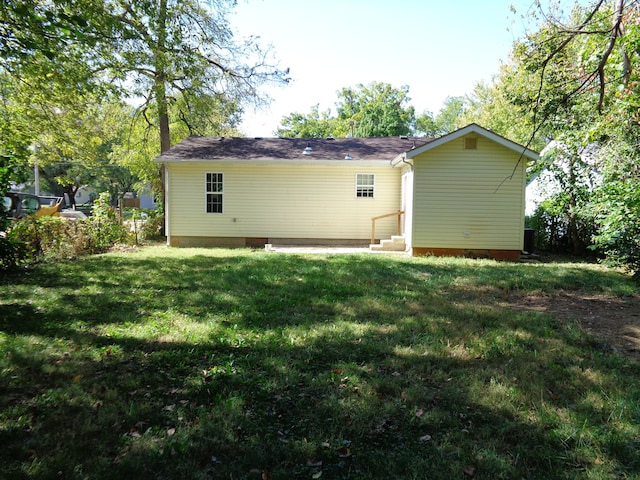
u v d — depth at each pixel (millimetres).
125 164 22797
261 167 15688
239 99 19578
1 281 8062
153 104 19453
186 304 6480
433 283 8398
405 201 14625
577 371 4055
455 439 2900
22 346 4508
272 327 5367
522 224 12875
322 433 2959
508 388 3652
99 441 2826
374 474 2537
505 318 5875
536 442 2881
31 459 2613
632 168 9547
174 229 15852
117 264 10359
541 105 9789
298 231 15875
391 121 38094
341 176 15750
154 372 3973
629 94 6977
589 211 11242
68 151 16469
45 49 6773
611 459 2689
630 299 7297
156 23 14570
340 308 6328
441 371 4012
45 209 17953
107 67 14375
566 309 6609
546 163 12719
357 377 3842
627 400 3430
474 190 12875
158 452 2691
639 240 8766
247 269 9641
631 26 6289
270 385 3684
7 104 13109
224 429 2969
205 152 15977
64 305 6305
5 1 6652
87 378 3797
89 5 10406
